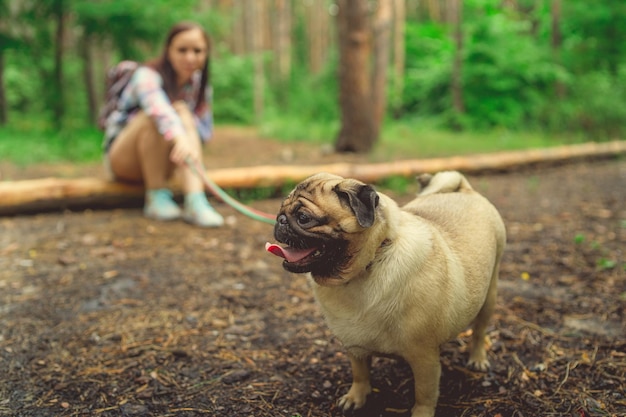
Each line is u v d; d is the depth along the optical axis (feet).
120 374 9.98
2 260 15.51
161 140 19.15
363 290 7.76
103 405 9.09
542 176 29.99
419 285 7.77
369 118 37.35
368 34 36.40
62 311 12.38
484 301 9.74
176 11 41.09
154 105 17.80
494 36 53.52
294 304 12.97
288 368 10.28
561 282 14.20
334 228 7.40
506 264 15.66
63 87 43.73
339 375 10.06
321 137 47.62
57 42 42.19
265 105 74.49
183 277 14.51
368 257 7.61
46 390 9.45
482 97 52.13
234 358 10.58
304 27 112.47
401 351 8.08
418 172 27.25
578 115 44.45
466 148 38.73
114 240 17.38
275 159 34.65
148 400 9.25
